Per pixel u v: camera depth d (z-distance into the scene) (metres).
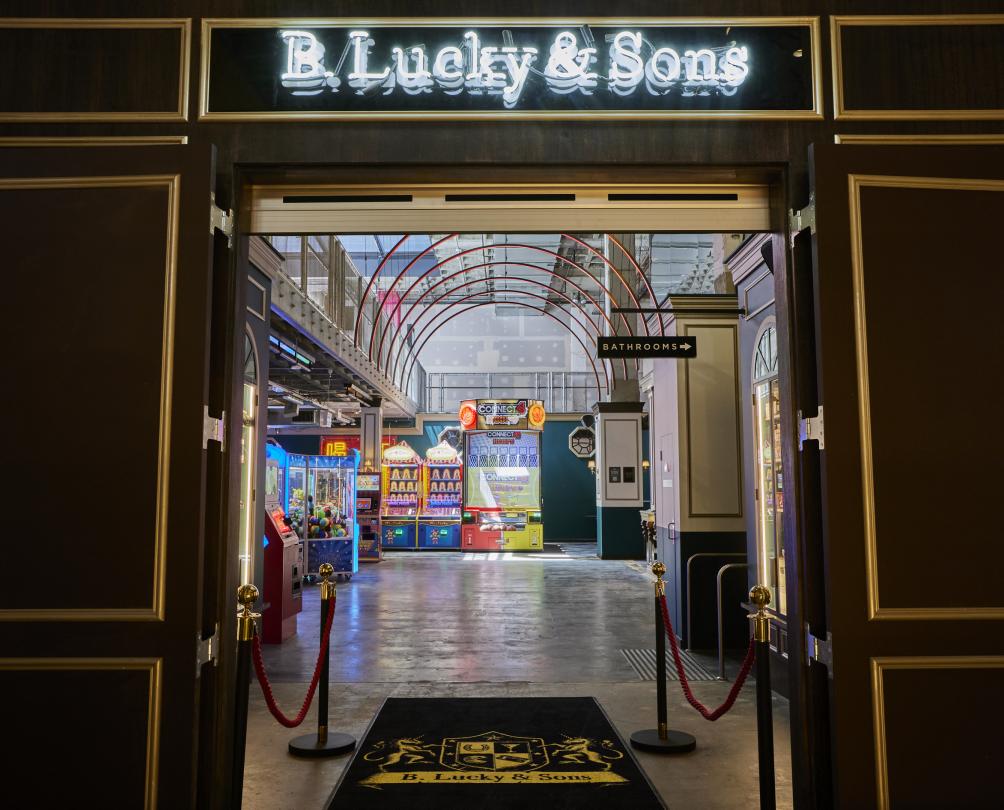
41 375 2.89
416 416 22.25
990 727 2.83
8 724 2.77
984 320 3.00
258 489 6.96
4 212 2.95
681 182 3.38
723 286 9.14
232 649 3.19
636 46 3.23
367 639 7.68
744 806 3.50
